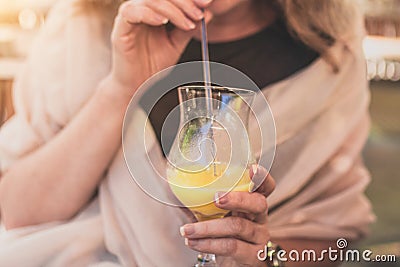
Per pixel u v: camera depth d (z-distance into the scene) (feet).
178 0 3.13
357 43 4.34
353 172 4.33
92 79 4.01
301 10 4.16
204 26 3.09
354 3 4.49
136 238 3.63
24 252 3.57
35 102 4.13
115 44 3.44
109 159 3.76
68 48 4.12
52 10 4.53
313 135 4.11
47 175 3.76
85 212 3.90
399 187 7.58
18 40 5.74
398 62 9.14
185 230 2.80
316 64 4.19
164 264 3.59
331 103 4.19
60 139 3.77
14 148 4.07
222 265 3.01
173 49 3.58
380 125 9.99
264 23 4.27
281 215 4.10
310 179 4.22
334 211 4.20
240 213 3.02
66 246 3.62
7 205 3.86
